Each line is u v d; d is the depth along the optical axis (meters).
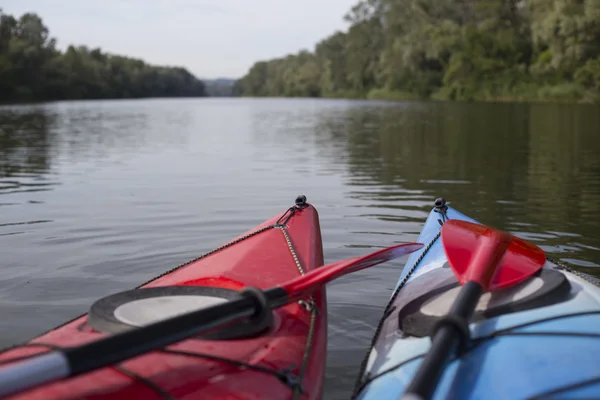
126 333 1.48
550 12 35.12
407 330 2.27
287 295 2.09
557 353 1.77
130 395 1.60
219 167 8.47
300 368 1.94
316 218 3.48
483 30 45.50
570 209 5.50
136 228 4.81
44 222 5.00
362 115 25.08
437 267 2.89
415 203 5.86
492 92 42.97
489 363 1.77
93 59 82.94
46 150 10.80
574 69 36.12
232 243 3.05
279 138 13.55
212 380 1.73
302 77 92.75
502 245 2.52
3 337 2.81
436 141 12.50
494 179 7.36
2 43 58.47
